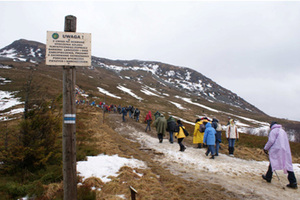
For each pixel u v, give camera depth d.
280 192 5.16
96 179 4.89
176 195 4.46
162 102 89.19
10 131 5.75
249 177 6.39
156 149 9.87
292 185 5.48
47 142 6.00
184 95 150.38
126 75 191.75
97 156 7.21
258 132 56.88
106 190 4.45
